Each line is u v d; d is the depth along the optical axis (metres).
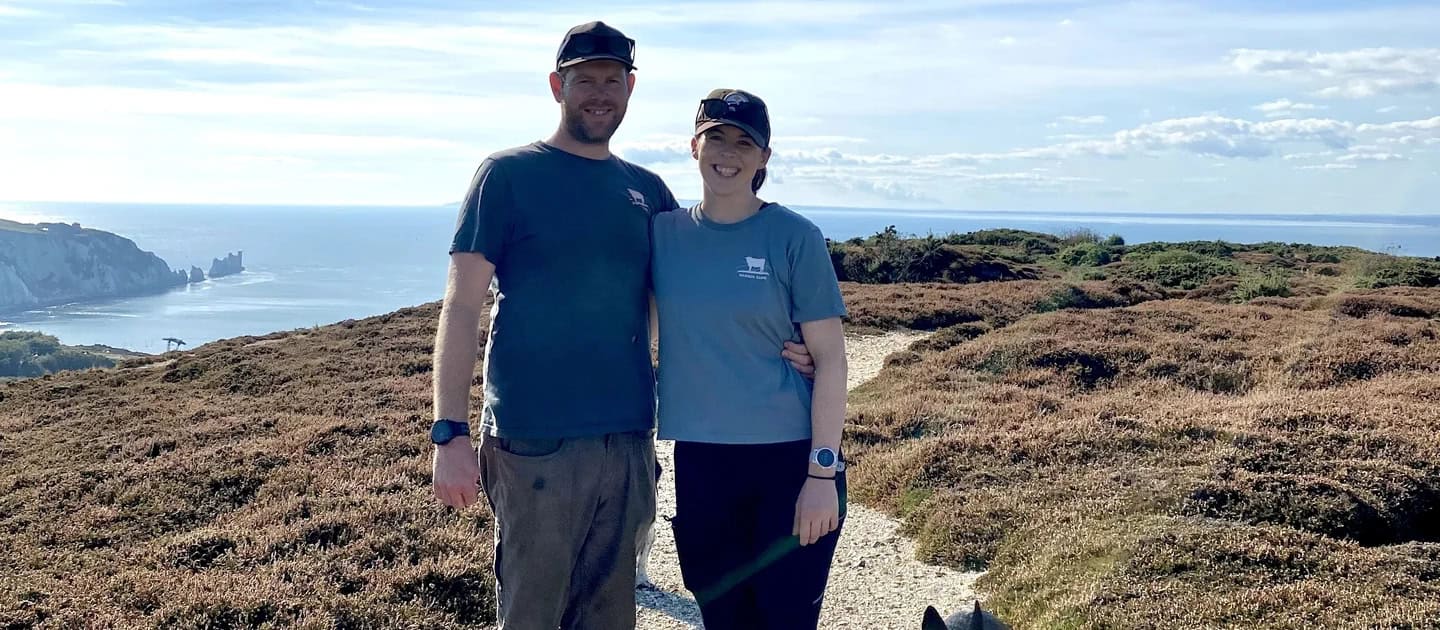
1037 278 37.09
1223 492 7.04
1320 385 12.51
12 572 6.76
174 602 5.73
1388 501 6.92
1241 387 13.14
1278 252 45.06
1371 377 12.64
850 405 13.34
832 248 40.03
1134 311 20.64
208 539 7.18
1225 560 5.75
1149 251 44.91
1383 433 8.39
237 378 19.09
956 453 9.27
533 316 3.22
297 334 27.34
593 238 3.25
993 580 6.40
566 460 3.24
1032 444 9.22
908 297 27.05
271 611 5.68
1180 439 8.88
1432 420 8.90
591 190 3.30
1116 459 8.55
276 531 7.36
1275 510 6.73
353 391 16.28
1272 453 7.92
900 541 7.58
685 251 3.41
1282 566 5.66
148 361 24.80
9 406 18.44
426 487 8.88
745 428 3.36
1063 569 6.07
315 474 9.54
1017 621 5.70
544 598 3.35
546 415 3.21
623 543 3.45
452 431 3.15
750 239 3.36
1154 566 5.77
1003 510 7.48
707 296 3.35
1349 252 44.47
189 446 12.03
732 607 3.56
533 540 3.30
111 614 5.62
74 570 6.86
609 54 3.20
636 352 3.40
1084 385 13.83
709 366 3.38
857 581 6.71
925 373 15.05
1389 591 5.19
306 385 17.70
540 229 3.22
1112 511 6.99
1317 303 21.81
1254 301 23.36
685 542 3.57
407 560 6.66
